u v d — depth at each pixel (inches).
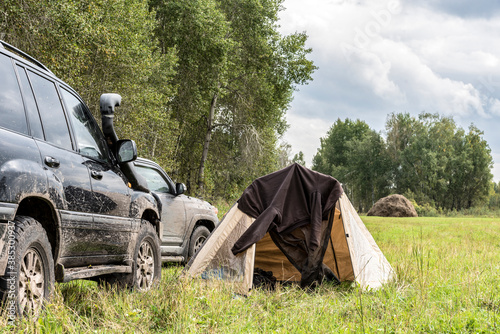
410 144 3631.9
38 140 165.2
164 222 324.8
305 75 1357.0
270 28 1307.8
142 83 869.8
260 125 1421.0
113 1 682.2
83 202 184.2
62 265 170.9
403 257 376.5
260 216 265.4
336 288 272.1
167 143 968.3
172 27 1121.4
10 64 163.2
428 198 3368.6
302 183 286.0
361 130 4749.0
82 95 700.7
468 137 3580.2
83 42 606.5
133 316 173.0
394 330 172.1
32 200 163.8
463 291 235.8
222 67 1189.7
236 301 213.6
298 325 177.8
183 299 193.5
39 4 532.4
